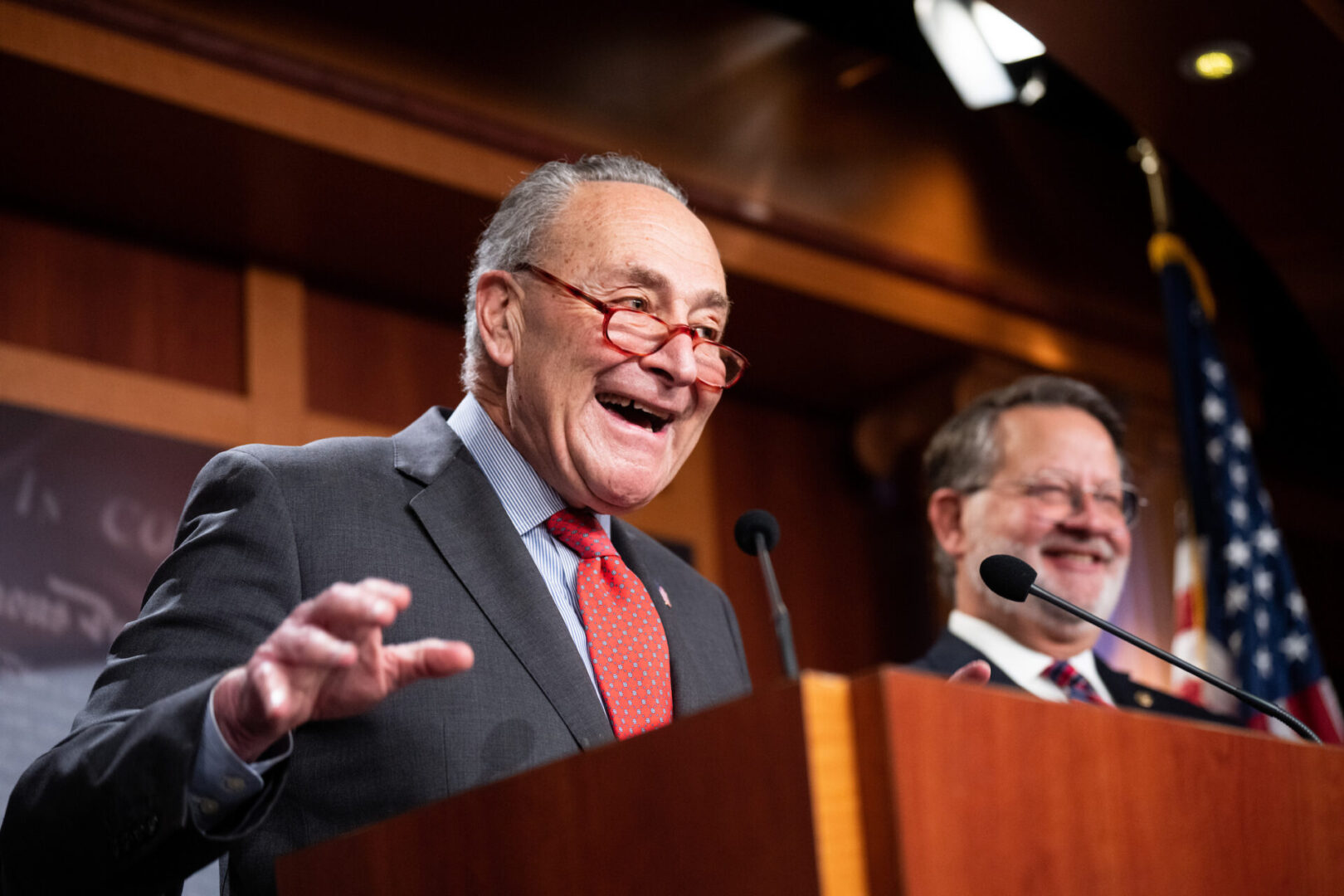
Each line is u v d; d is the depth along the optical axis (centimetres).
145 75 328
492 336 175
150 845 116
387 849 115
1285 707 427
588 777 104
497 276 176
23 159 342
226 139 344
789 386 480
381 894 114
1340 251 499
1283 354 589
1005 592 167
